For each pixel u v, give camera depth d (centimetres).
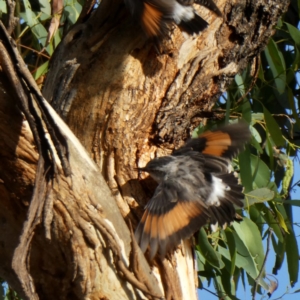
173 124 609
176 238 552
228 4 625
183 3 589
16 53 482
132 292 523
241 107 788
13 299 770
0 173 501
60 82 597
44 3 770
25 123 495
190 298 581
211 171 600
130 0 582
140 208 581
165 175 582
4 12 768
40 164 484
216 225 599
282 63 782
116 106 591
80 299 521
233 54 628
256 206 773
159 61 600
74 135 538
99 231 514
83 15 623
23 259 471
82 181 515
